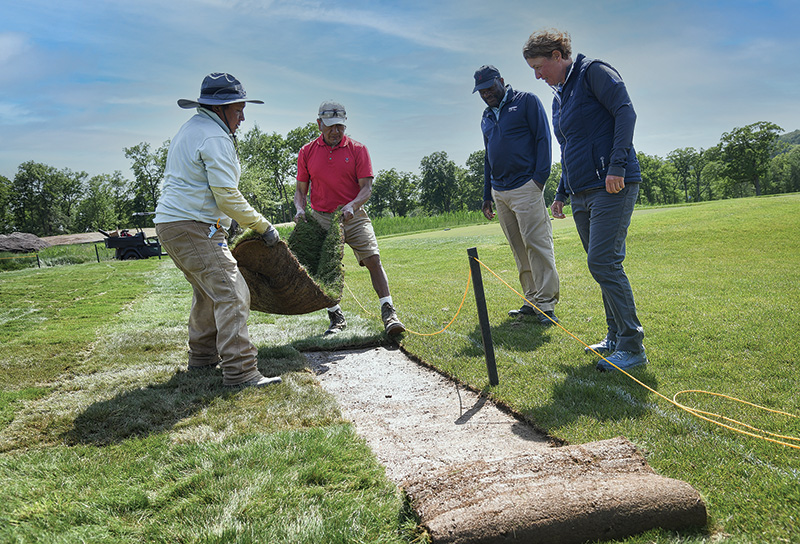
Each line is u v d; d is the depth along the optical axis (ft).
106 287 35.99
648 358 12.57
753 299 18.29
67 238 153.07
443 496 6.48
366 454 8.51
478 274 11.73
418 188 355.77
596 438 8.53
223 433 9.47
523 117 17.17
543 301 17.80
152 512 6.90
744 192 303.07
